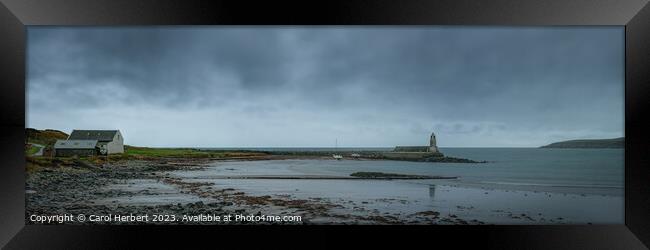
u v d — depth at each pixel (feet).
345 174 105.29
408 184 84.99
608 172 112.37
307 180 88.94
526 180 95.50
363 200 60.85
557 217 53.06
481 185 85.35
